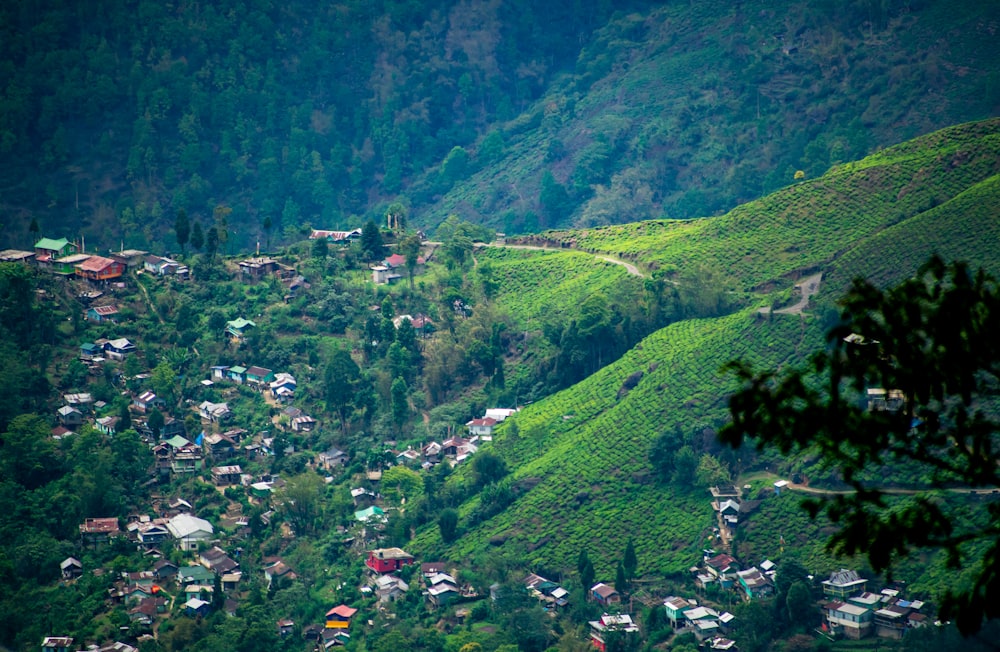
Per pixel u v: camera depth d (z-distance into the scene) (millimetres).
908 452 33188
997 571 31609
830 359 33625
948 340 32656
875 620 164875
